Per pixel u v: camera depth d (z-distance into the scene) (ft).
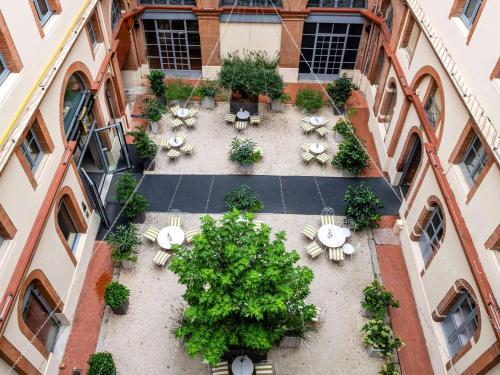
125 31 62.49
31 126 34.01
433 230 41.86
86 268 45.29
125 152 53.98
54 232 37.47
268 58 68.59
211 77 71.41
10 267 29.91
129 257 44.29
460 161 36.81
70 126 41.83
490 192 30.81
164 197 52.95
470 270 32.83
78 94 46.09
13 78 30.91
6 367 30.48
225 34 65.87
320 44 68.23
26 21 32.45
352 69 71.82
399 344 38.19
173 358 39.11
